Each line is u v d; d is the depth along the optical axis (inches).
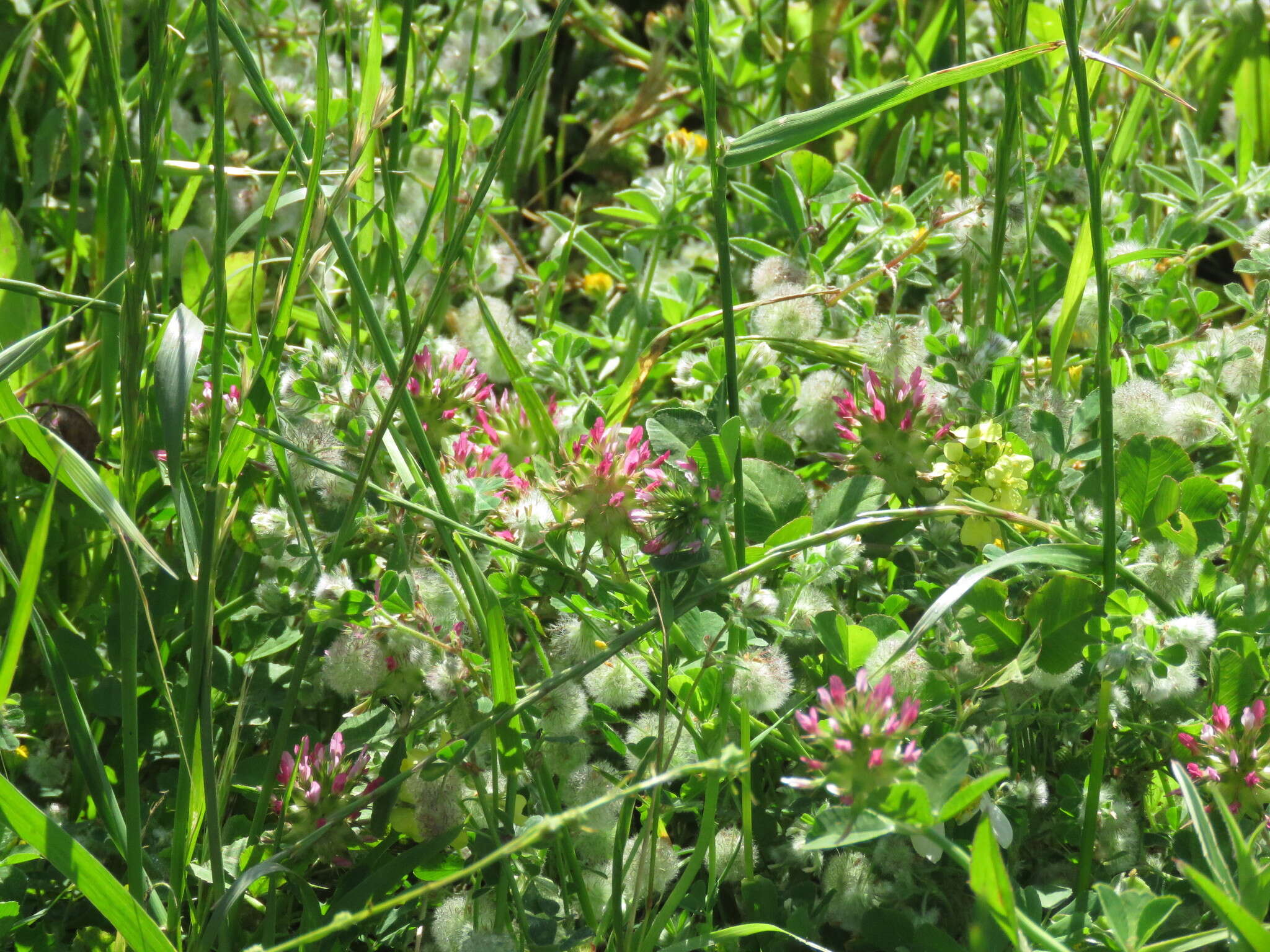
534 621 27.0
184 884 25.5
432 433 27.8
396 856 26.8
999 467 27.4
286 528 26.9
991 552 27.2
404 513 26.9
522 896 26.4
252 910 26.8
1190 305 30.2
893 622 26.8
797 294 29.5
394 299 31.0
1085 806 26.1
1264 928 23.3
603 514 26.0
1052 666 26.3
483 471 27.7
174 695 27.8
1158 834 26.9
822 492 29.9
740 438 26.4
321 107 25.6
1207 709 27.0
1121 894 24.7
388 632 26.2
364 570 28.5
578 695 26.3
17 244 29.8
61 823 27.5
